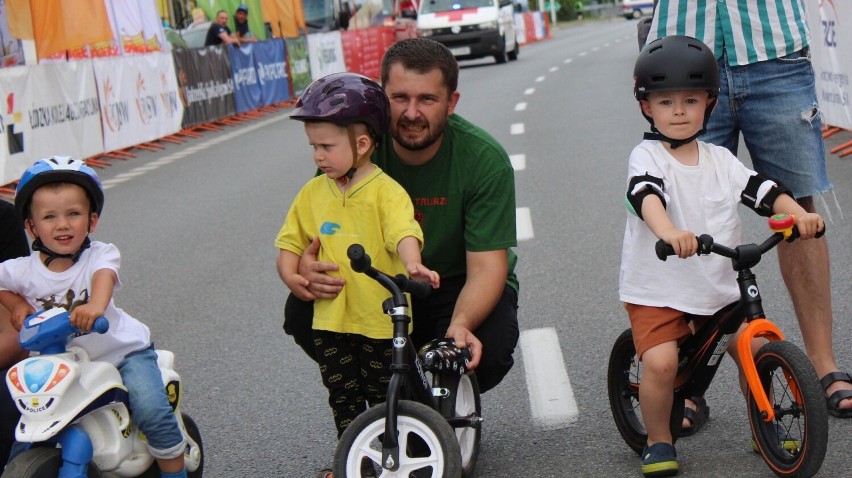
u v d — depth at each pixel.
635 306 4.04
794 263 4.68
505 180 4.15
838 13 11.27
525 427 4.70
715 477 3.98
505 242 4.14
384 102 3.85
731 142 4.95
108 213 11.17
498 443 4.55
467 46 30.69
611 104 17.14
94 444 3.47
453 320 4.04
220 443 4.84
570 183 10.62
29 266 3.59
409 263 3.67
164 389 3.63
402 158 4.15
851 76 10.97
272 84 22.20
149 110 16.80
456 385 3.92
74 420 3.40
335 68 26.36
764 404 3.72
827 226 7.95
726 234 3.98
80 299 3.58
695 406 4.46
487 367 4.23
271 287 7.66
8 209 4.06
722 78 4.82
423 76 3.92
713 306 3.93
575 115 16.06
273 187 11.98
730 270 3.95
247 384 5.62
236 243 9.23
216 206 11.08
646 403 4.00
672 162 3.98
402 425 3.55
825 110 12.08
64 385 3.30
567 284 7.04
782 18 4.74
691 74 3.87
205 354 6.20
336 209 3.90
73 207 3.53
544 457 4.35
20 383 3.32
